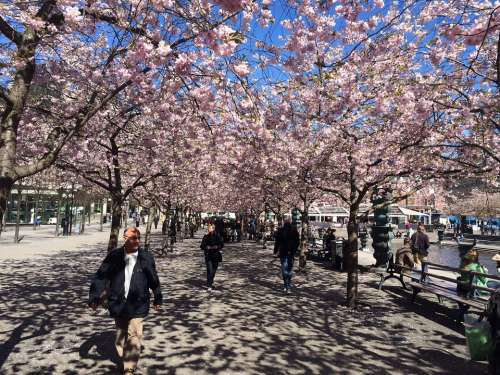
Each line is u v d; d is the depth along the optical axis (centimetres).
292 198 2239
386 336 710
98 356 570
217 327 752
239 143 947
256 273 1500
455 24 559
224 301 988
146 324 762
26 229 4106
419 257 1512
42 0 469
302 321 809
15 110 454
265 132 653
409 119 773
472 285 757
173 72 541
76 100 902
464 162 768
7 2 459
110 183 1071
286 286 1123
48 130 937
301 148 968
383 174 903
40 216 4853
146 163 1159
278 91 813
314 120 845
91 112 504
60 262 1662
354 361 582
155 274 518
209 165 1344
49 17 533
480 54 723
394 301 1014
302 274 1488
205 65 547
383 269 1538
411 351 630
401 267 1138
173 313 854
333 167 1025
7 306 870
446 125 768
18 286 1108
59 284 1150
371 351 628
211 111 618
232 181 1748
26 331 689
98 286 506
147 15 485
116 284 501
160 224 5969
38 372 509
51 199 4891
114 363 544
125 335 525
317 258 2028
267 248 2678
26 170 452
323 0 518
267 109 796
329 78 742
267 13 479
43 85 859
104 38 788
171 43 498
